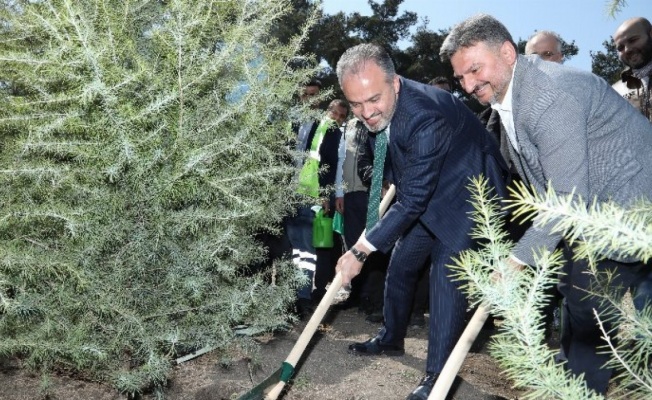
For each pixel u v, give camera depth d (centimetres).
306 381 279
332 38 1861
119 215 199
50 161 197
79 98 186
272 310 243
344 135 434
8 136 217
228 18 238
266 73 231
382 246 258
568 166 198
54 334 205
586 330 229
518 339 86
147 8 226
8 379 224
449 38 217
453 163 268
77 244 197
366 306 438
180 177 199
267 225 246
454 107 271
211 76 205
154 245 202
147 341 198
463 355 189
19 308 192
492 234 101
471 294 95
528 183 253
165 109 201
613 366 96
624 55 359
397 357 333
